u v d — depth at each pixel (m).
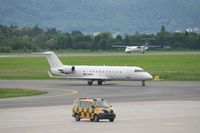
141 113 170.50
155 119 156.62
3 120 156.88
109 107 154.25
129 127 141.12
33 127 142.62
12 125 146.88
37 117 163.00
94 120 153.25
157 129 137.12
